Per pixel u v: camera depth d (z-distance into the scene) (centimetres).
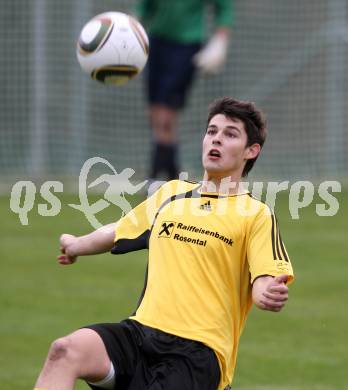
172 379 1734
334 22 6662
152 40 4841
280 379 2534
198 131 6506
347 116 6431
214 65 4847
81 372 1695
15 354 2706
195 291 1798
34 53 6381
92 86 6550
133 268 3797
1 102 6456
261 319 3139
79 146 6094
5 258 3872
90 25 2391
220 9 4906
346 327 3044
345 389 2455
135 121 6644
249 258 1803
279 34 6875
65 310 3161
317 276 3662
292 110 6694
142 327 1786
